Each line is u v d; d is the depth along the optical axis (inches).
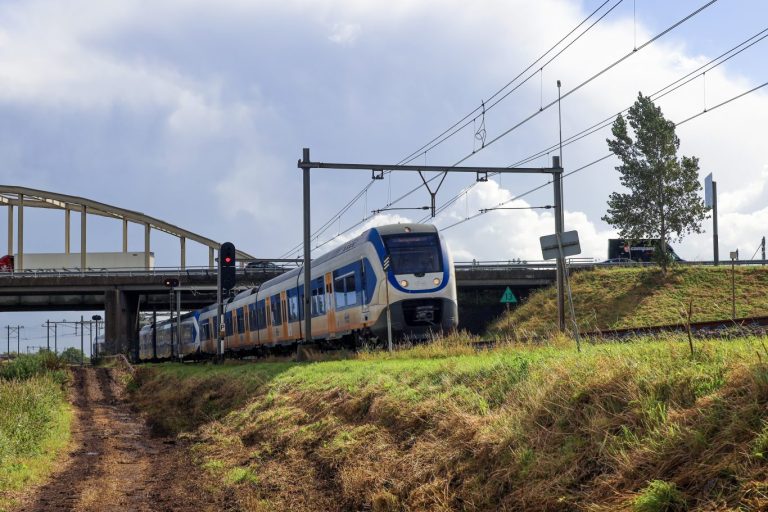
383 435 454.3
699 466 244.5
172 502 478.9
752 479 224.2
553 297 2128.4
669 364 331.6
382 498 370.6
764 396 259.0
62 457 688.4
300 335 1338.6
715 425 259.4
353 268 1080.8
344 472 431.5
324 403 594.6
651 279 2113.7
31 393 879.1
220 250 1355.8
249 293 1721.2
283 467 507.5
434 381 493.7
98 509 462.3
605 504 258.2
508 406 380.5
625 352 380.2
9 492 510.9
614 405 316.8
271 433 610.2
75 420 1025.5
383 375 574.9
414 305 994.7
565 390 352.5
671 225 2062.0
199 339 2240.4
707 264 2340.1
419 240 1027.9
